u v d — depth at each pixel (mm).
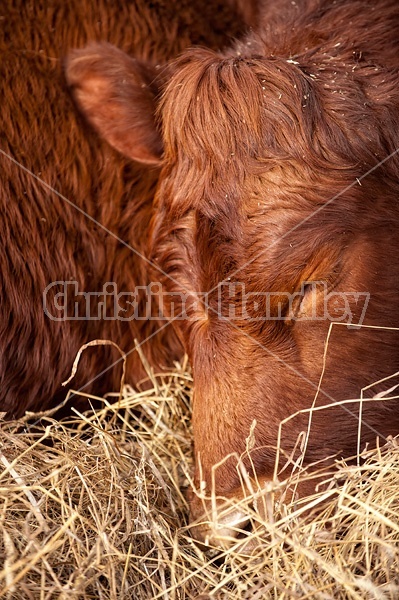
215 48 5531
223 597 3561
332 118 3885
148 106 4582
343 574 3348
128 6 5387
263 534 3646
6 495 3719
